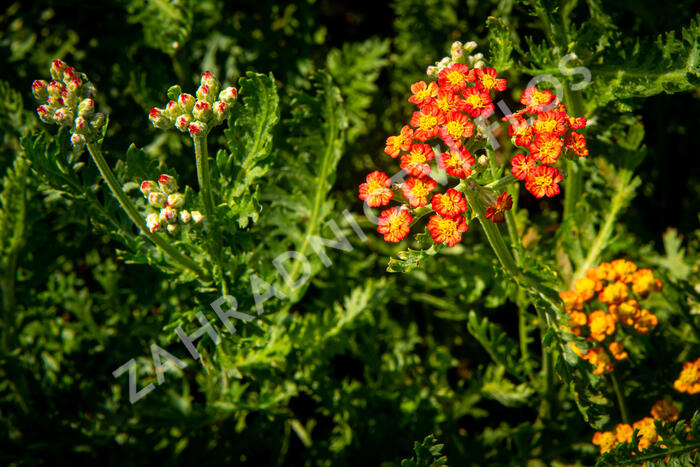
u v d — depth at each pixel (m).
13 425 0.42
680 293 0.41
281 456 0.43
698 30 0.36
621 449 0.36
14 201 0.40
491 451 0.42
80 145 0.34
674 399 0.40
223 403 0.40
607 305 0.38
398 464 0.41
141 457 0.42
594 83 0.38
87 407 0.42
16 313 0.42
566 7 0.39
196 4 0.43
